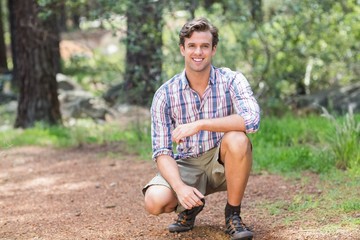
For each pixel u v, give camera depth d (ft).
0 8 67.15
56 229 17.52
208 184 15.60
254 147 26.91
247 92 14.69
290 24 34.81
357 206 17.15
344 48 38.88
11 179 25.30
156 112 14.98
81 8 33.42
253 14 34.88
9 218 19.13
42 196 22.08
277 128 29.35
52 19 38.11
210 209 18.62
